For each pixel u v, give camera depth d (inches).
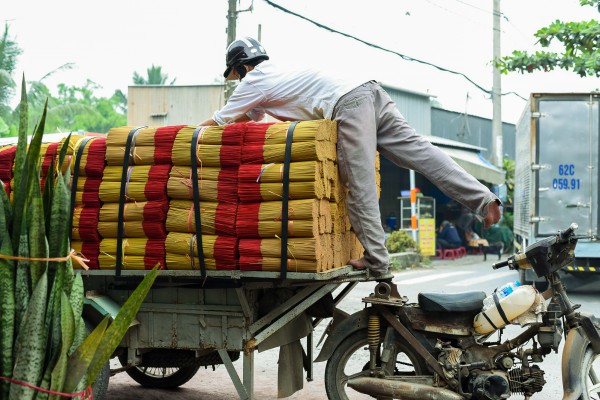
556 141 469.7
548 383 249.1
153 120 724.0
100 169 190.2
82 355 126.3
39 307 123.6
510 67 550.9
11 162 197.0
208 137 181.0
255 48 210.7
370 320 188.9
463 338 188.2
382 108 196.2
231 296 188.4
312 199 172.2
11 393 123.8
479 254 936.9
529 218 476.1
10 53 930.1
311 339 216.1
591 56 517.3
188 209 183.0
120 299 197.2
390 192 1002.1
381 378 187.9
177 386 240.1
